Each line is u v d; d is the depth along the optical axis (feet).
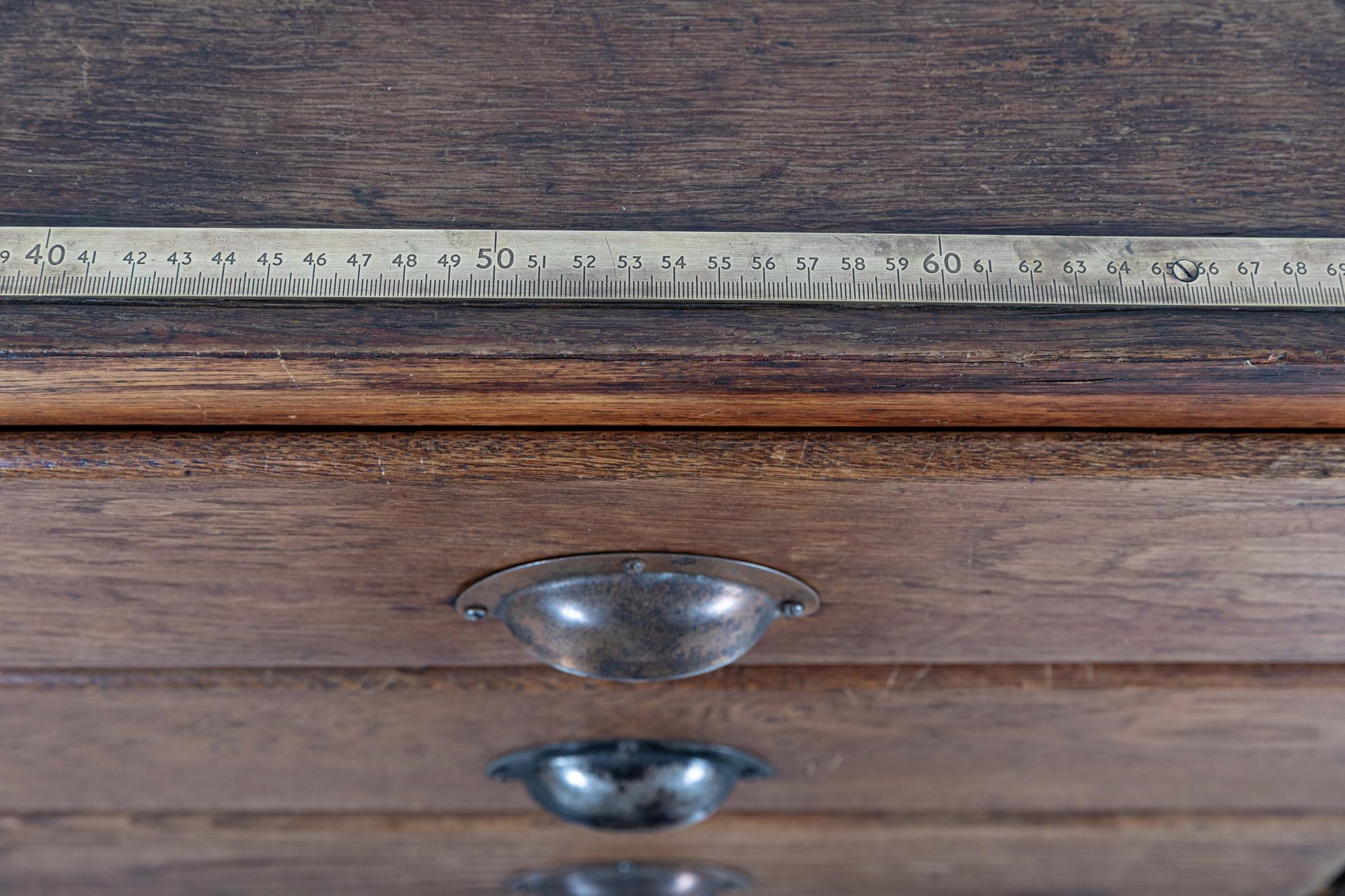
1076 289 1.79
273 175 1.83
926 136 1.87
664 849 2.49
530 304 1.78
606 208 1.83
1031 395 1.78
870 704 2.16
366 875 2.55
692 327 1.77
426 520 1.86
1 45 1.87
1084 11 1.93
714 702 2.15
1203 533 1.87
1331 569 1.92
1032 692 2.13
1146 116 1.89
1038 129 1.88
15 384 1.75
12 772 2.27
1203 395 1.78
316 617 2.01
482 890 2.60
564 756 2.25
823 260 1.80
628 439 1.80
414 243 1.80
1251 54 1.91
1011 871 2.56
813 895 2.63
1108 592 1.97
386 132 1.86
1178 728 2.21
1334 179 1.86
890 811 2.44
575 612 1.94
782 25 1.91
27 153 1.83
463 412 1.79
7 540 1.86
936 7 1.93
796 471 1.80
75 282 1.77
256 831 2.41
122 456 1.78
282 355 1.74
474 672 2.12
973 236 1.82
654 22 1.91
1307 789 2.35
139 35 1.88
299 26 1.90
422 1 1.91
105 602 1.96
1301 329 1.78
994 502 1.84
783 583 1.96
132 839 2.42
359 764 2.29
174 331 1.75
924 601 1.99
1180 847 2.49
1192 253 1.82
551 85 1.88
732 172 1.85
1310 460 1.80
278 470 1.79
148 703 2.12
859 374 1.76
